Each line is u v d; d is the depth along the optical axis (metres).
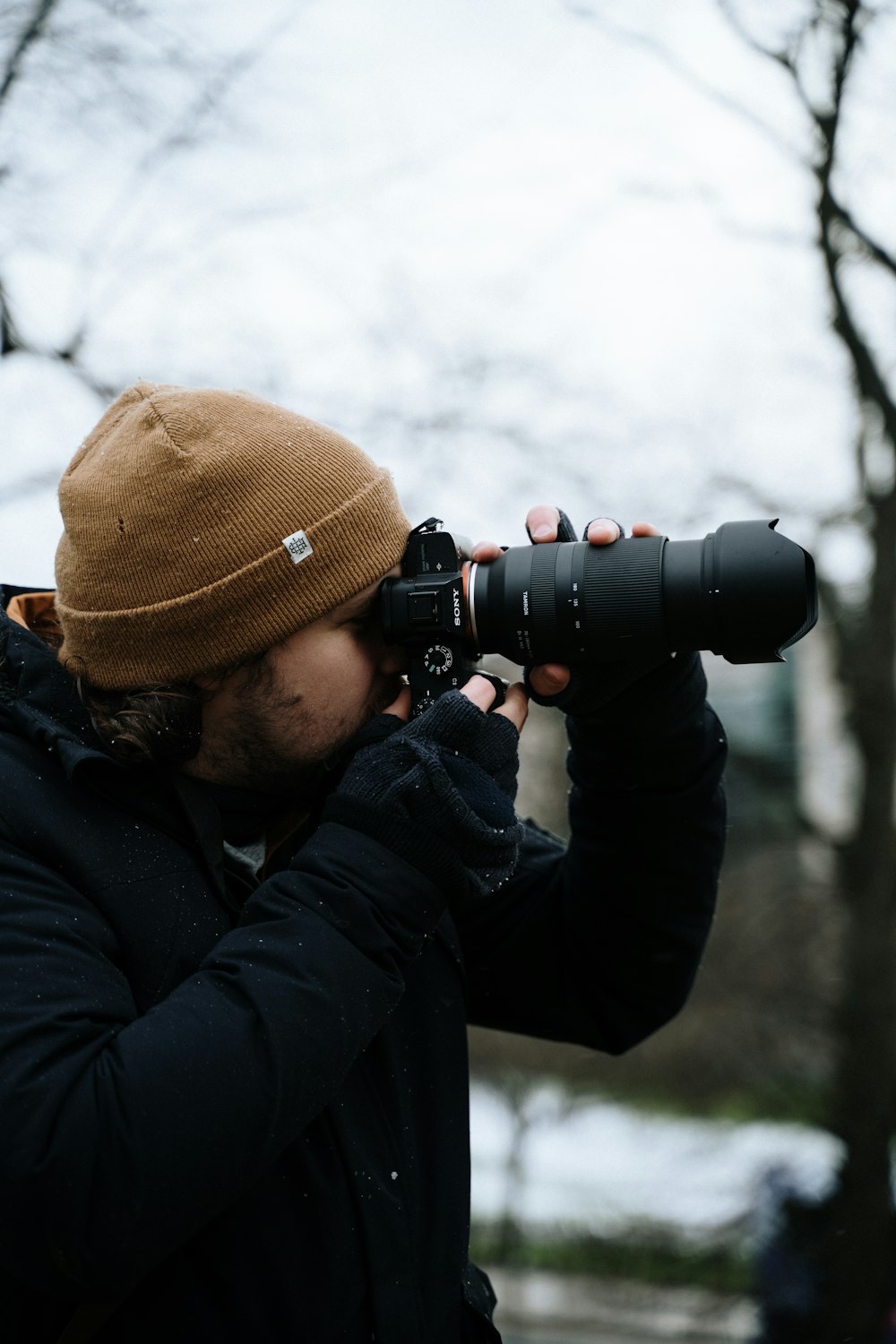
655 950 1.75
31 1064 1.21
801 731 13.02
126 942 1.37
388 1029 1.50
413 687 1.58
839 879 7.48
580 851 1.76
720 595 1.54
